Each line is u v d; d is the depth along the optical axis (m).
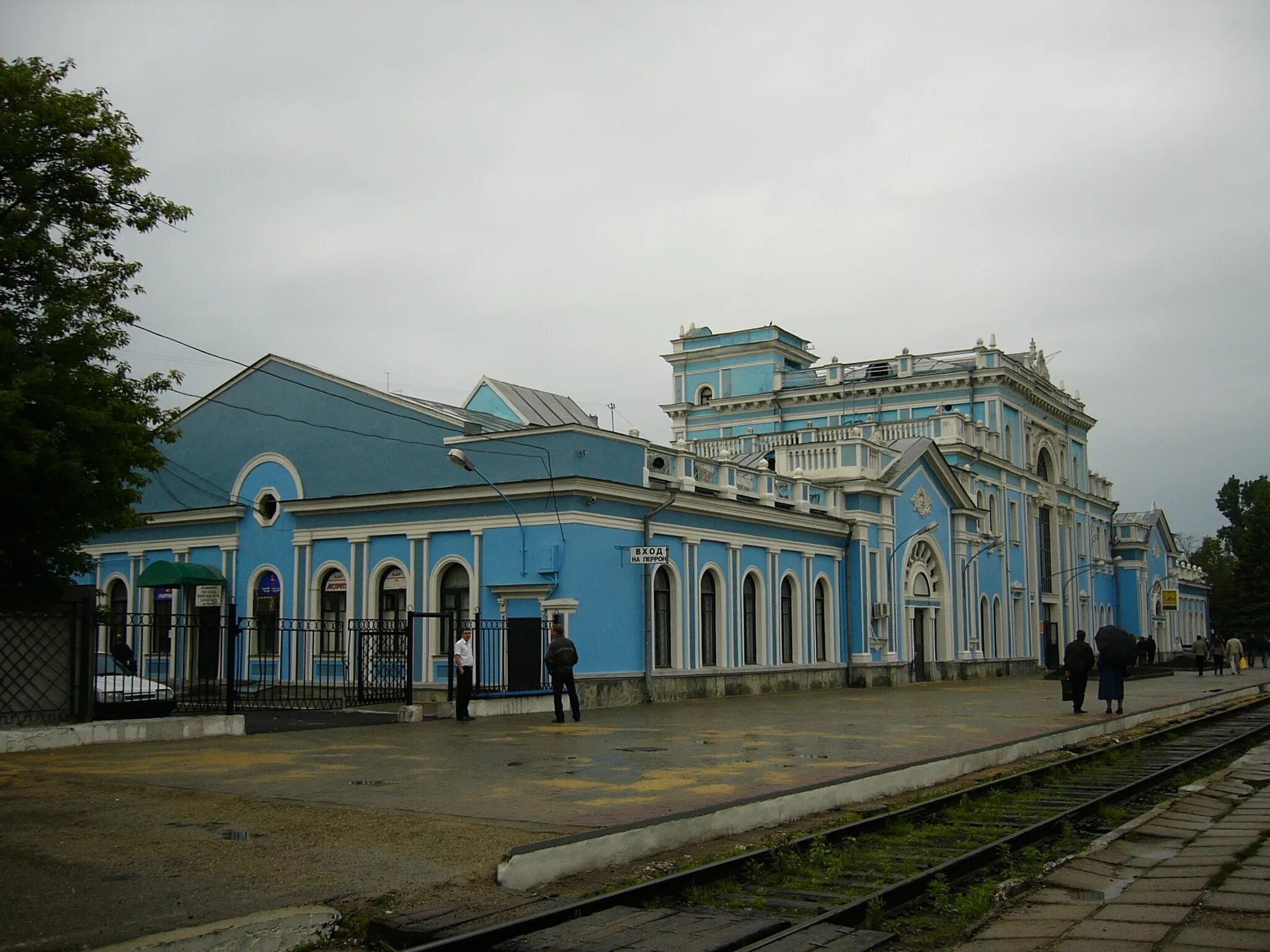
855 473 39.41
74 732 16.31
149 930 7.15
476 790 12.52
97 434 20.09
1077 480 66.38
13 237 19.73
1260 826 11.89
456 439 28.62
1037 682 43.78
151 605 34.56
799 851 10.18
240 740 17.61
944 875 9.37
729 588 32.50
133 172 21.05
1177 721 26.42
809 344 61.81
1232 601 91.94
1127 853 10.74
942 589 45.19
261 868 8.83
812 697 32.12
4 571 20.22
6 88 19.95
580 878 9.13
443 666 28.20
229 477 33.28
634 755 16.05
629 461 28.50
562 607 26.16
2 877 8.45
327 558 30.86
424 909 7.92
